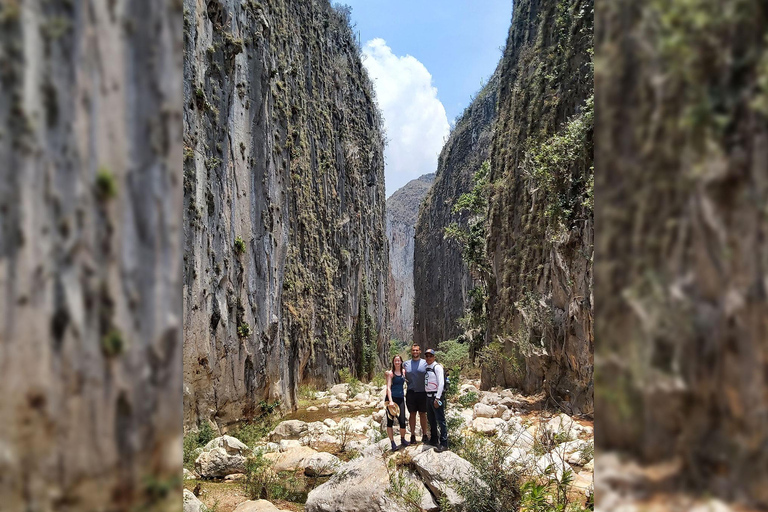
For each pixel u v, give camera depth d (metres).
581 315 9.59
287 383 15.09
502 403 11.47
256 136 13.17
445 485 4.67
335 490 5.25
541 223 12.08
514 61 18.42
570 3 11.78
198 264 9.80
